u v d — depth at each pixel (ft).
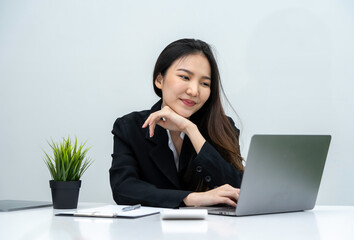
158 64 6.05
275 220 3.75
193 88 5.69
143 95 10.23
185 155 6.02
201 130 6.17
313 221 3.71
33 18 10.51
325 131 9.93
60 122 10.36
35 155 10.39
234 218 3.84
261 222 3.59
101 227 3.24
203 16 10.16
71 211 4.41
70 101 10.35
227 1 10.11
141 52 10.25
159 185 5.99
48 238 2.82
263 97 10.02
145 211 4.10
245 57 10.07
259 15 10.05
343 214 4.31
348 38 9.89
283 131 9.98
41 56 10.45
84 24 10.37
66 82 10.37
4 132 10.52
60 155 4.71
